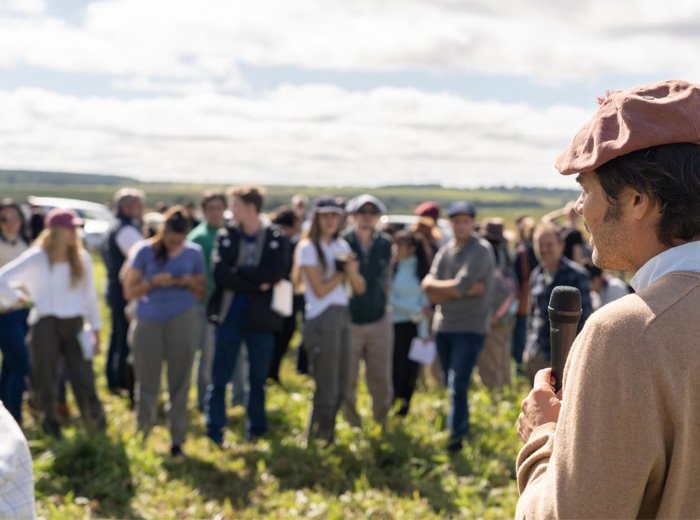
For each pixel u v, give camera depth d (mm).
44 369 6000
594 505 1214
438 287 6074
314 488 5531
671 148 1299
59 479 5297
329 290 6039
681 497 1247
